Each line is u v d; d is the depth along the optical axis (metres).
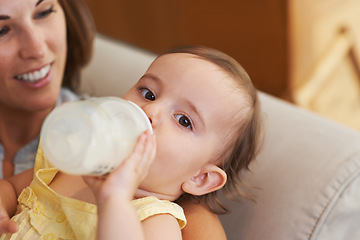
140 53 1.71
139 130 0.83
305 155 1.21
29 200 1.00
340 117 2.68
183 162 1.03
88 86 1.65
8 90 1.25
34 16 1.21
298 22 2.32
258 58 2.48
